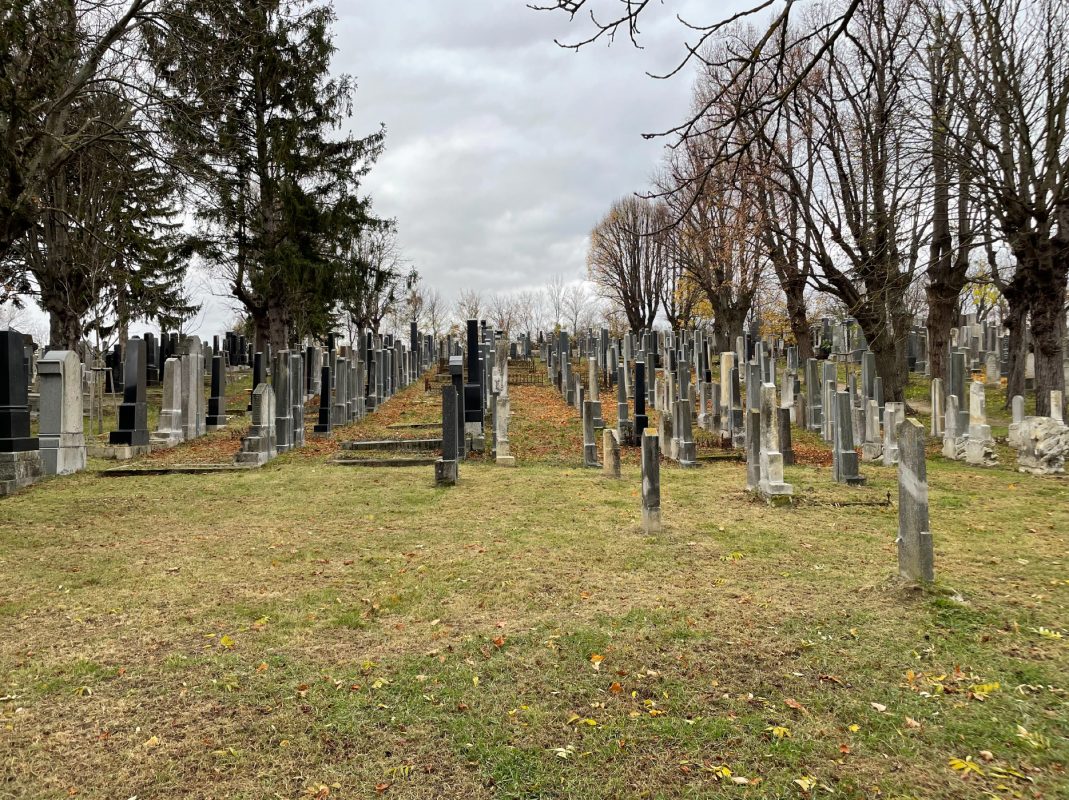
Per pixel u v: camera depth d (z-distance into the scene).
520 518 9.64
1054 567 7.15
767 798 3.50
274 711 4.38
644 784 3.63
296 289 29.23
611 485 12.15
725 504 10.52
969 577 6.81
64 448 13.57
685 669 4.90
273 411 15.77
